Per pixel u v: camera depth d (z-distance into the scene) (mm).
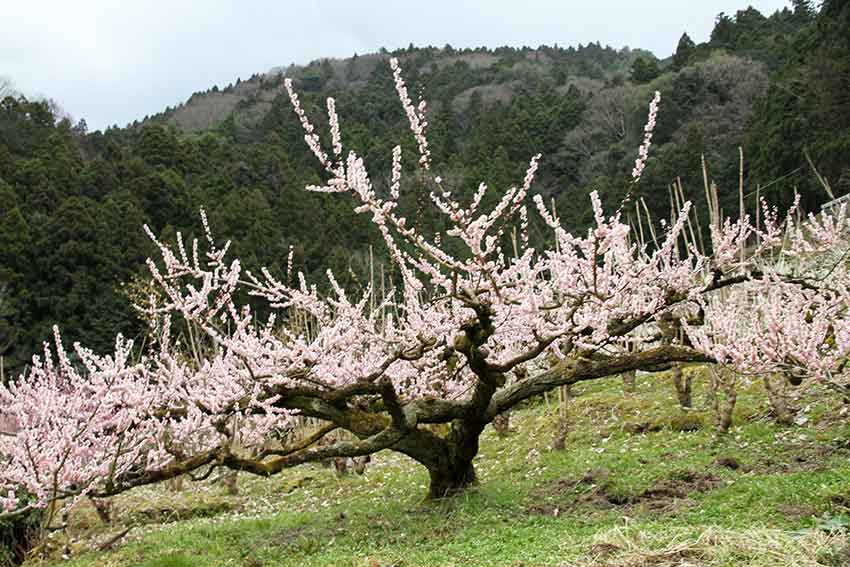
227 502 13461
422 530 8227
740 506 6930
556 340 9461
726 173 28578
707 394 12875
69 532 12148
